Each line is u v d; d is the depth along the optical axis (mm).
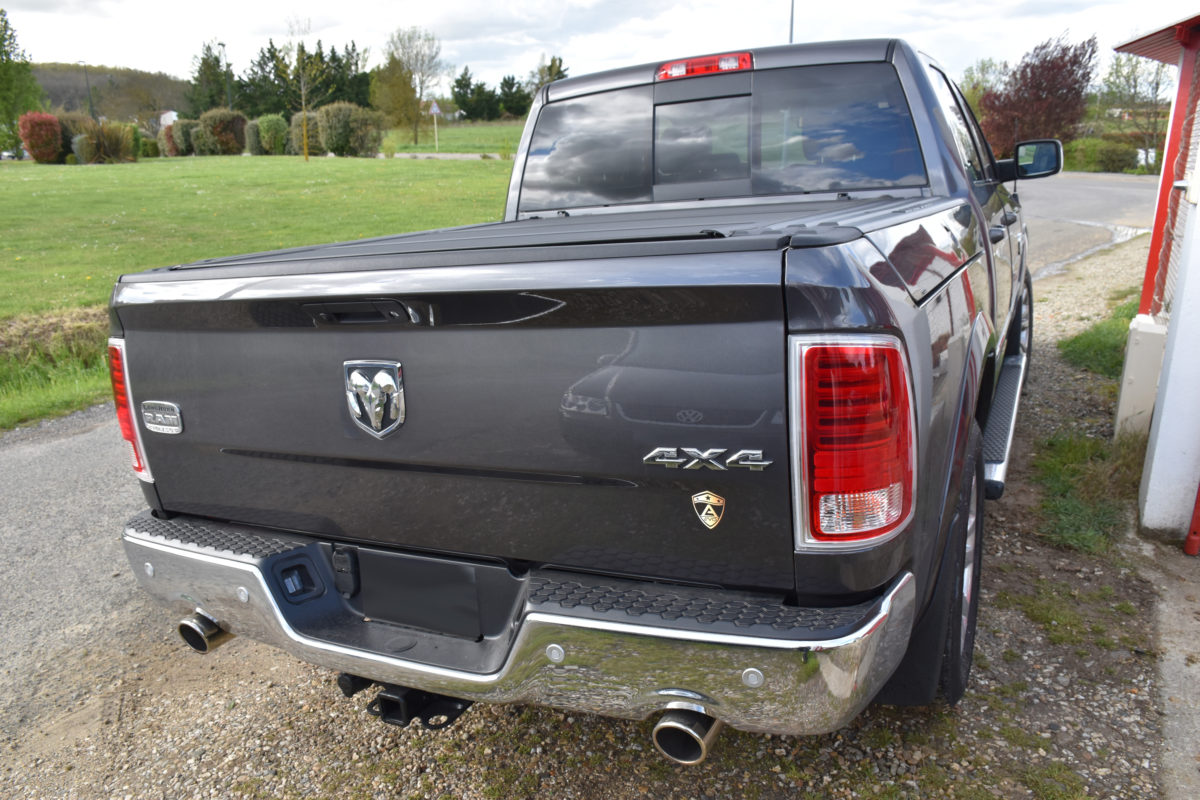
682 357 1663
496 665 1985
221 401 2246
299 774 2547
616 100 3721
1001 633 2988
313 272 1983
